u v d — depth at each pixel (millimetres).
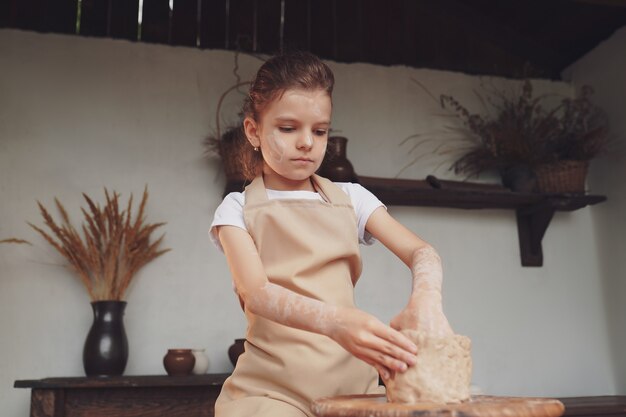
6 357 3334
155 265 3551
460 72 4207
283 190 1439
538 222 3939
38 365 3352
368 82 4059
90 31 3758
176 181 3668
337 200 1422
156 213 3609
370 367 1375
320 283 1348
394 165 3988
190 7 3914
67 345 3395
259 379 1336
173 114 3742
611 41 4035
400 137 4031
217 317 3566
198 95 3793
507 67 4293
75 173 3576
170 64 3799
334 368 1304
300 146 1319
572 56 4320
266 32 4004
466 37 4281
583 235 4137
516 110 4039
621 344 3938
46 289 3428
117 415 2955
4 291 3391
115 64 3738
